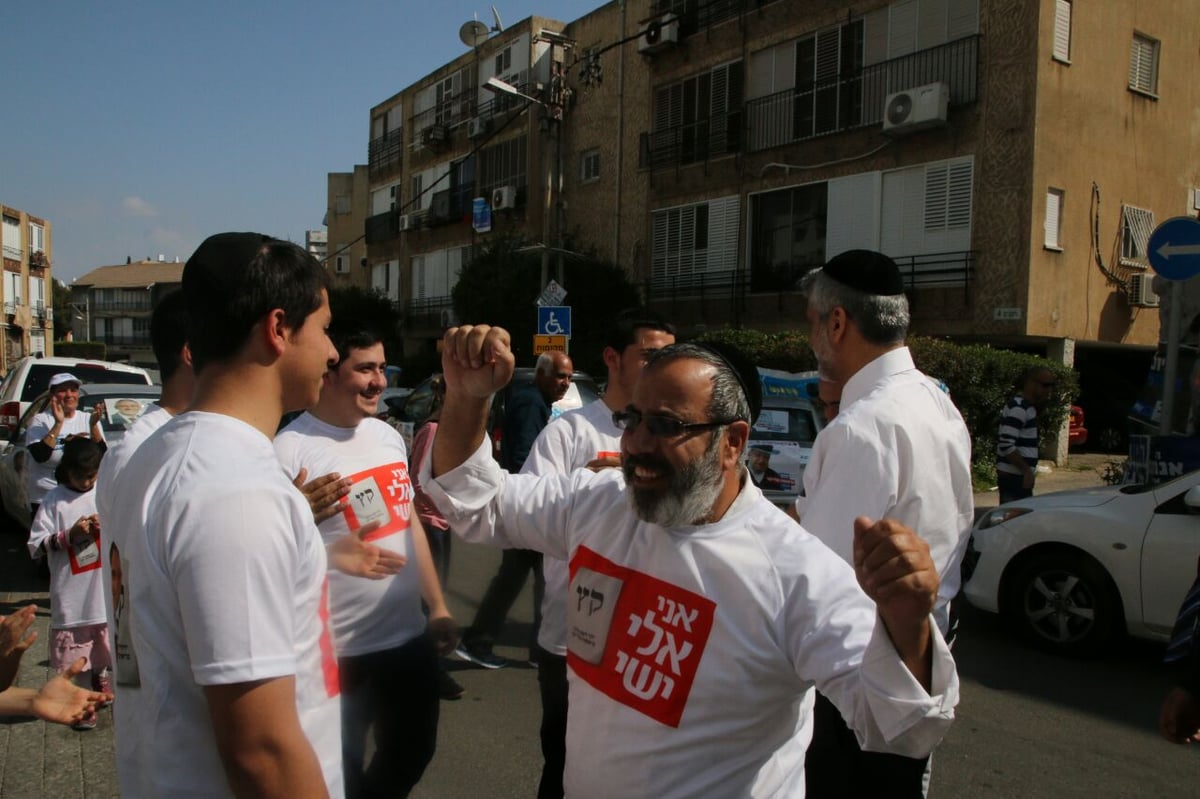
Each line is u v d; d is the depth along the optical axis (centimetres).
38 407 850
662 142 2175
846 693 149
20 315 5059
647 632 170
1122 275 1585
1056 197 1490
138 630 145
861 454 216
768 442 775
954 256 1541
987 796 378
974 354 1297
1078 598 555
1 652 215
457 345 188
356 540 233
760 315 1903
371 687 277
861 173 1694
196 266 159
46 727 427
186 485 143
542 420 539
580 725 180
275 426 166
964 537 243
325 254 4725
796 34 1834
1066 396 1446
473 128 2877
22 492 784
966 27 1534
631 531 180
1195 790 386
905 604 132
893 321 236
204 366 161
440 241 3186
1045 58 1446
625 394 316
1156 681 516
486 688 491
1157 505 536
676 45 2108
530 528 200
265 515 143
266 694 138
